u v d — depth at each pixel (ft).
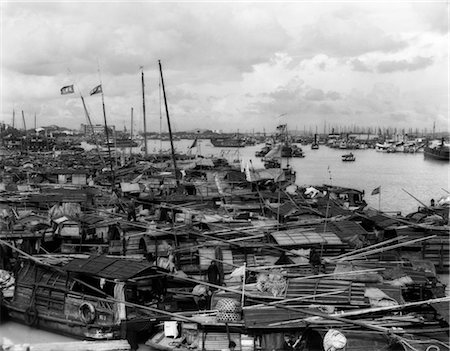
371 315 89.40
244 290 98.37
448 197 232.73
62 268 103.40
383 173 465.06
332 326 85.15
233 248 127.44
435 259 143.95
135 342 92.38
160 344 91.04
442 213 189.47
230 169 339.36
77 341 95.35
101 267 101.91
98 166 392.47
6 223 158.40
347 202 231.71
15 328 105.50
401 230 152.56
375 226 166.91
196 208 195.52
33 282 107.96
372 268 110.63
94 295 104.06
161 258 120.26
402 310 91.56
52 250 149.89
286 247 128.77
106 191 253.65
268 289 98.89
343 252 134.00
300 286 96.27
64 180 303.89
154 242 136.26
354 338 82.99
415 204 282.36
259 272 112.27
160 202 210.38
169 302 104.88
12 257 136.36
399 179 412.57
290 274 106.83
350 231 147.02
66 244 147.02
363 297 91.91
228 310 88.94
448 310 87.92
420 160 652.89
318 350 85.46
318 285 95.81
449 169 510.58
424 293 101.86
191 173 318.24
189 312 96.37
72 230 150.30
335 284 95.25
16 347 90.79
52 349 90.27
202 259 122.83
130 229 152.15
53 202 203.00
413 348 79.56
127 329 92.12
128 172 328.90
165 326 93.66
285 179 276.00
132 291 101.91
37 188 250.78
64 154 526.57
